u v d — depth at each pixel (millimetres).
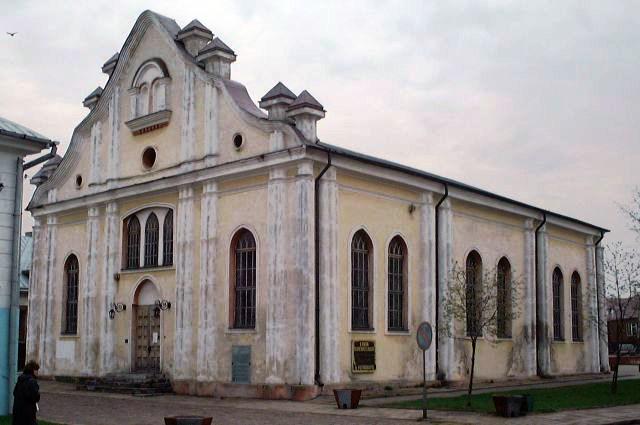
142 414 22438
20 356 46875
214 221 29594
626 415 21203
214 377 28625
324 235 27172
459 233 34219
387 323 29828
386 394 28016
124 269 33531
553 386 33438
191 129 31094
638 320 43281
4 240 20594
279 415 21797
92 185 35500
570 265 43594
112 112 34969
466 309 27578
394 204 30812
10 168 20922
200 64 31406
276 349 26547
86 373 34000
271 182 27594
